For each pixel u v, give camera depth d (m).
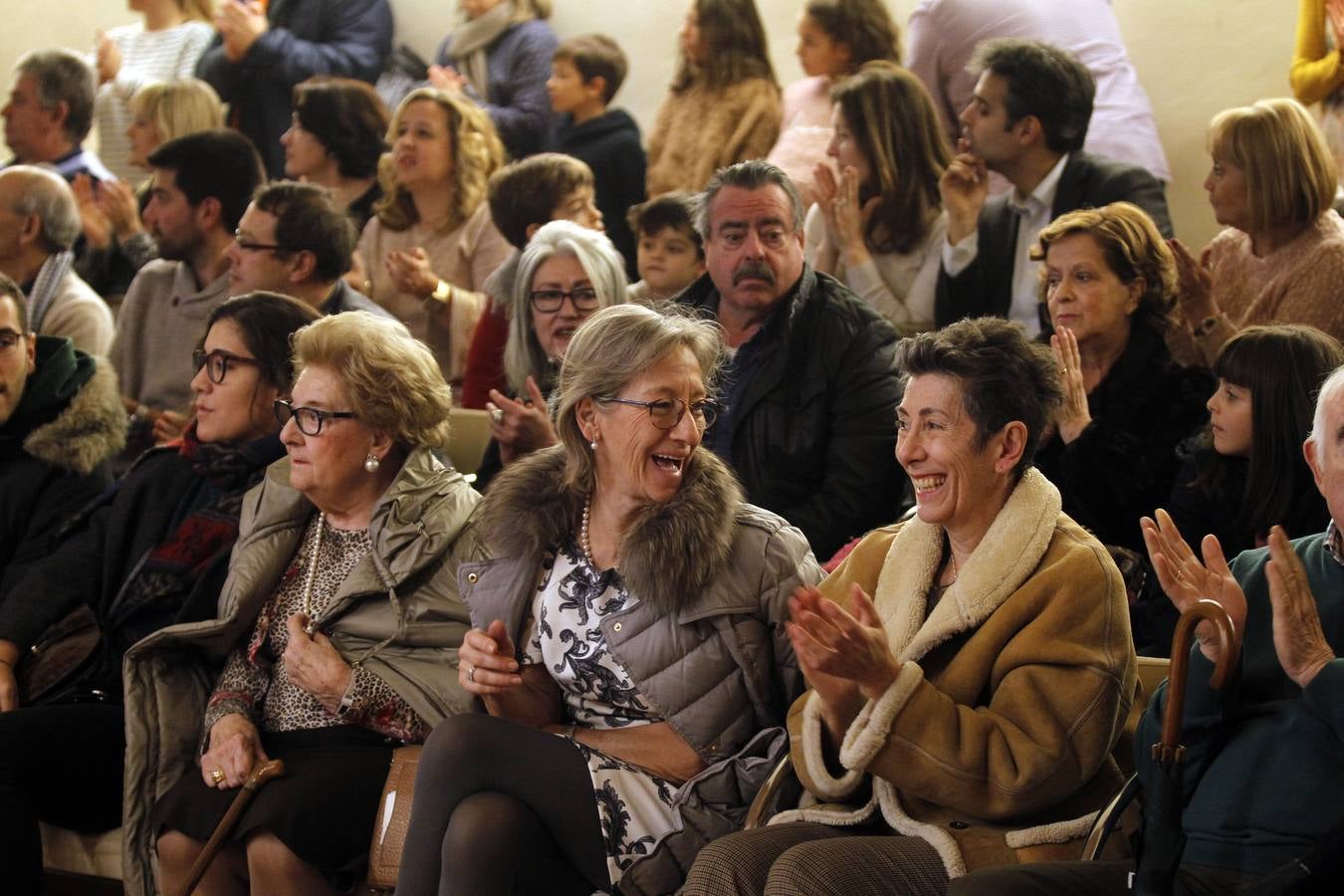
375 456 2.90
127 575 3.27
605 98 5.28
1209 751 2.08
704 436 3.41
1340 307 3.56
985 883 1.99
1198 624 2.07
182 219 4.55
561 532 2.57
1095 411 3.17
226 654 3.03
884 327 3.44
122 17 7.26
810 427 3.34
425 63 6.32
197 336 4.50
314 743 2.84
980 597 2.30
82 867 3.23
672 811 2.42
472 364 4.13
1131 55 5.03
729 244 3.38
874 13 4.75
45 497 3.61
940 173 4.15
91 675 3.26
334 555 2.96
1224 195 3.67
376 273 4.93
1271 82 4.82
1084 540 2.33
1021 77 3.95
